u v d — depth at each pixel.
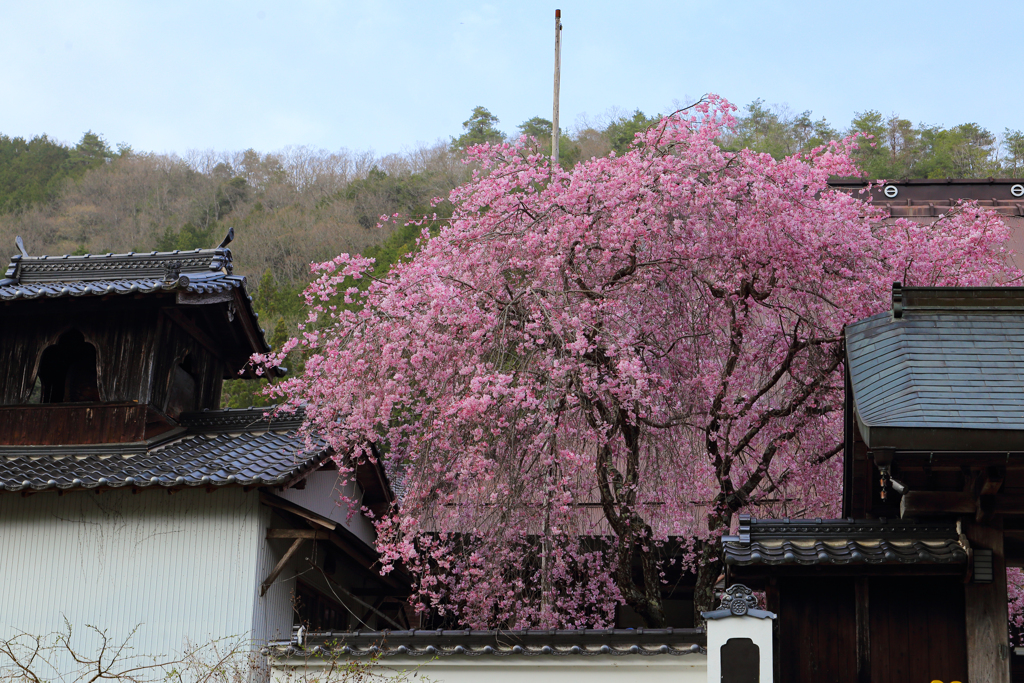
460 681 7.11
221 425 12.15
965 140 43.31
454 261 10.08
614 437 9.41
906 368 6.65
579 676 6.93
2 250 49.47
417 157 54.50
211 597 10.34
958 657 6.37
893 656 6.43
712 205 9.28
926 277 10.22
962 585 6.48
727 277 9.86
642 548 9.73
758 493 10.41
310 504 11.85
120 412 11.70
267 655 7.67
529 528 9.53
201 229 48.56
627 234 9.13
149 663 10.16
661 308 9.68
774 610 6.59
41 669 10.25
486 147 10.64
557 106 13.98
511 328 9.38
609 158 10.16
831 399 9.92
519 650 6.99
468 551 10.16
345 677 7.07
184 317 12.54
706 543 9.80
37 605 10.55
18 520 10.91
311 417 10.31
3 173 56.28
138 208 53.38
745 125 48.47
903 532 6.64
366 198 45.75
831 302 9.72
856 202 10.34
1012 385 6.38
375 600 14.12
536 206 10.03
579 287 9.56
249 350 13.66
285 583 11.30
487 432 9.20
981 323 7.15
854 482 7.32
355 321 9.77
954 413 5.96
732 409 9.91
